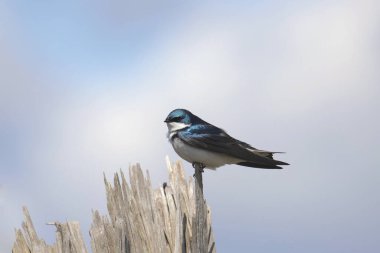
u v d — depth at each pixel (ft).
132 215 27.50
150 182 28.30
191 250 27.53
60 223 26.53
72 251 25.93
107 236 26.27
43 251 26.02
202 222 27.30
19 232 26.25
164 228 28.09
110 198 27.71
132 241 26.66
